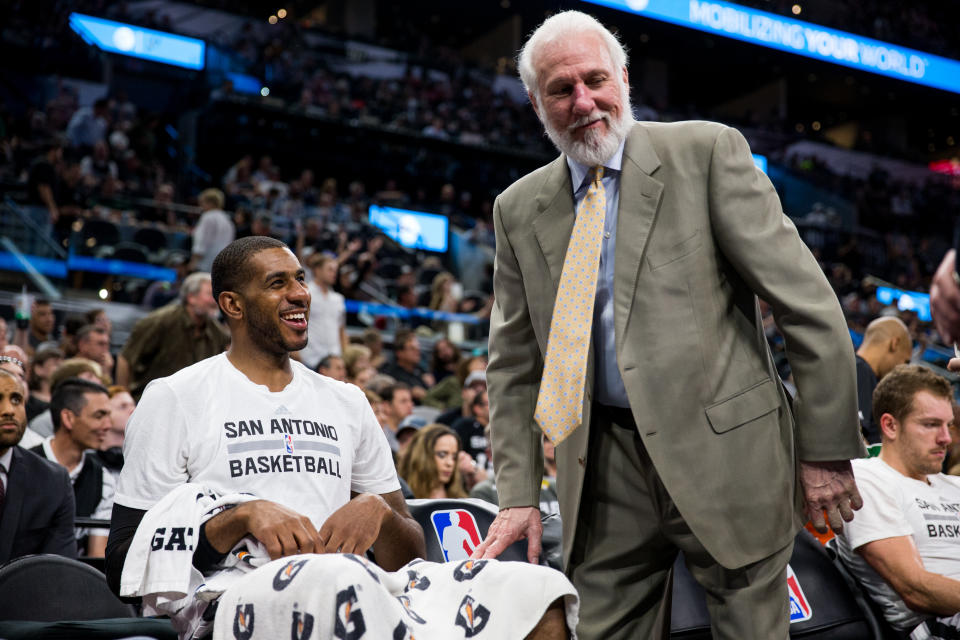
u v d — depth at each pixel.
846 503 1.72
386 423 5.42
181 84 15.80
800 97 24.00
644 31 19.83
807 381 1.70
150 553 1.73
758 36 19.78
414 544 1.96
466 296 12.14
